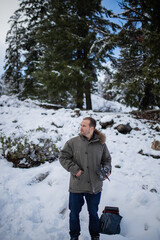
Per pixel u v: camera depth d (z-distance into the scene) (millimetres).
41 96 15273
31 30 16703
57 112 9922
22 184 3434
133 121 8750
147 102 12320
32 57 17141
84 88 12133
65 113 9664
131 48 8672
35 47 16578
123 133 7465
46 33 12477
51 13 12570
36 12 15297
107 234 2309
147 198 3018
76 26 12320
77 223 2053
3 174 3838
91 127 2072
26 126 7855
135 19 7520
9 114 9430
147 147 5934
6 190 3170
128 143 6344
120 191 3250
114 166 4555
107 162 2205
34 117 9078
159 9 6664
